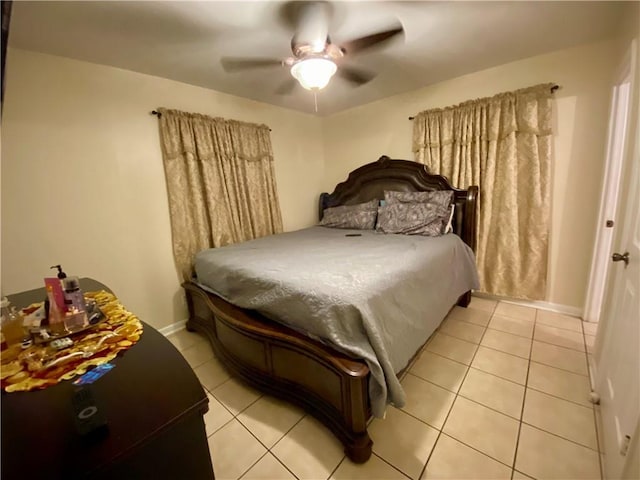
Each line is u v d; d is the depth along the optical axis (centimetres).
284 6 164
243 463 142
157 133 257
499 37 214
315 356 148
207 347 247
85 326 121
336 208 365
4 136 190
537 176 256
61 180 211
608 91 225
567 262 262
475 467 134
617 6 179
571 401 167
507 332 242
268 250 244
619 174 222
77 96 214
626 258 140
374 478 132
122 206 241
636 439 97
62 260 214
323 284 155
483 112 274
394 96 339
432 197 291
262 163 334
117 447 66
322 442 151
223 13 169
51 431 71
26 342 110
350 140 391
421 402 173
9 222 193
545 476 128
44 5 154
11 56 187
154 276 264
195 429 79
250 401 183
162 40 195
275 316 175
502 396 174
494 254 287
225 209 298
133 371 92
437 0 167
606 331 169
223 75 257
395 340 157
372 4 168
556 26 201
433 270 205
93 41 190
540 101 248
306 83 187
